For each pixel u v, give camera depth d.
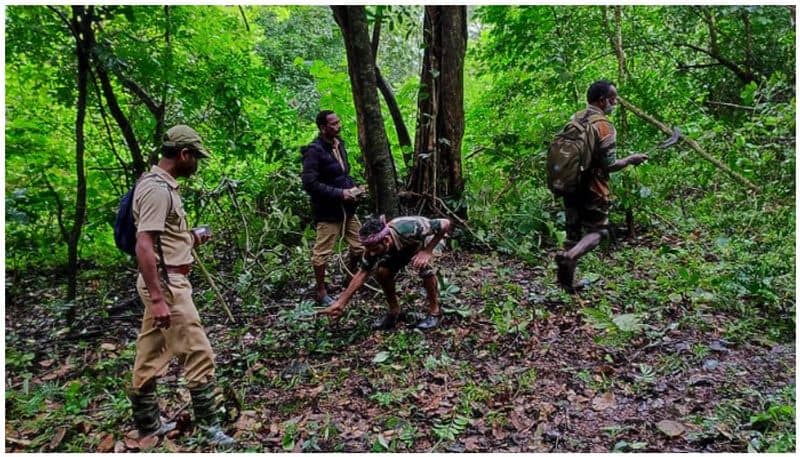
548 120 6.78
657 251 5.39
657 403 3.20
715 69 8.84
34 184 5.39
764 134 5.73
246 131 6.53
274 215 5.84
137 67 5.33
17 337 4.70
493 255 5.61
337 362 3.88
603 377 3.44
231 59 6.50
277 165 6.84
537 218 5.63
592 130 4.27
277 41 12.00
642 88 6.52
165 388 3.72
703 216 6.18
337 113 6.83
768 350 3.66
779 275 4.48
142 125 5.96
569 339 3.95
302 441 3.06
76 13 4.50
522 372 3.56
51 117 5.96
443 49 5.89
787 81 7.96
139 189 2.89
